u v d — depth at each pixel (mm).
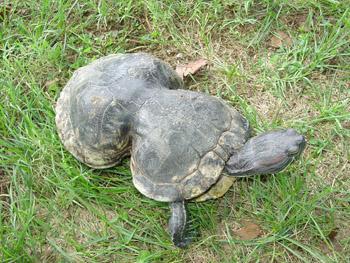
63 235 572
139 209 576
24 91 673
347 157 603
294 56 679
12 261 537
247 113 631
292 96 655
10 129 631
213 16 727
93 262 547
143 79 568
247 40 708
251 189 579
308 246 544
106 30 734
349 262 533
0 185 605
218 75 679
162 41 713
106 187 589
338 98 650
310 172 591
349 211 562
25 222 563
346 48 685
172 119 530
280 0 721
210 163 522
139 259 539
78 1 745
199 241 553
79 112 573
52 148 613
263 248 548
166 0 737
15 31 728
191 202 564
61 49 707
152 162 527
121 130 554
